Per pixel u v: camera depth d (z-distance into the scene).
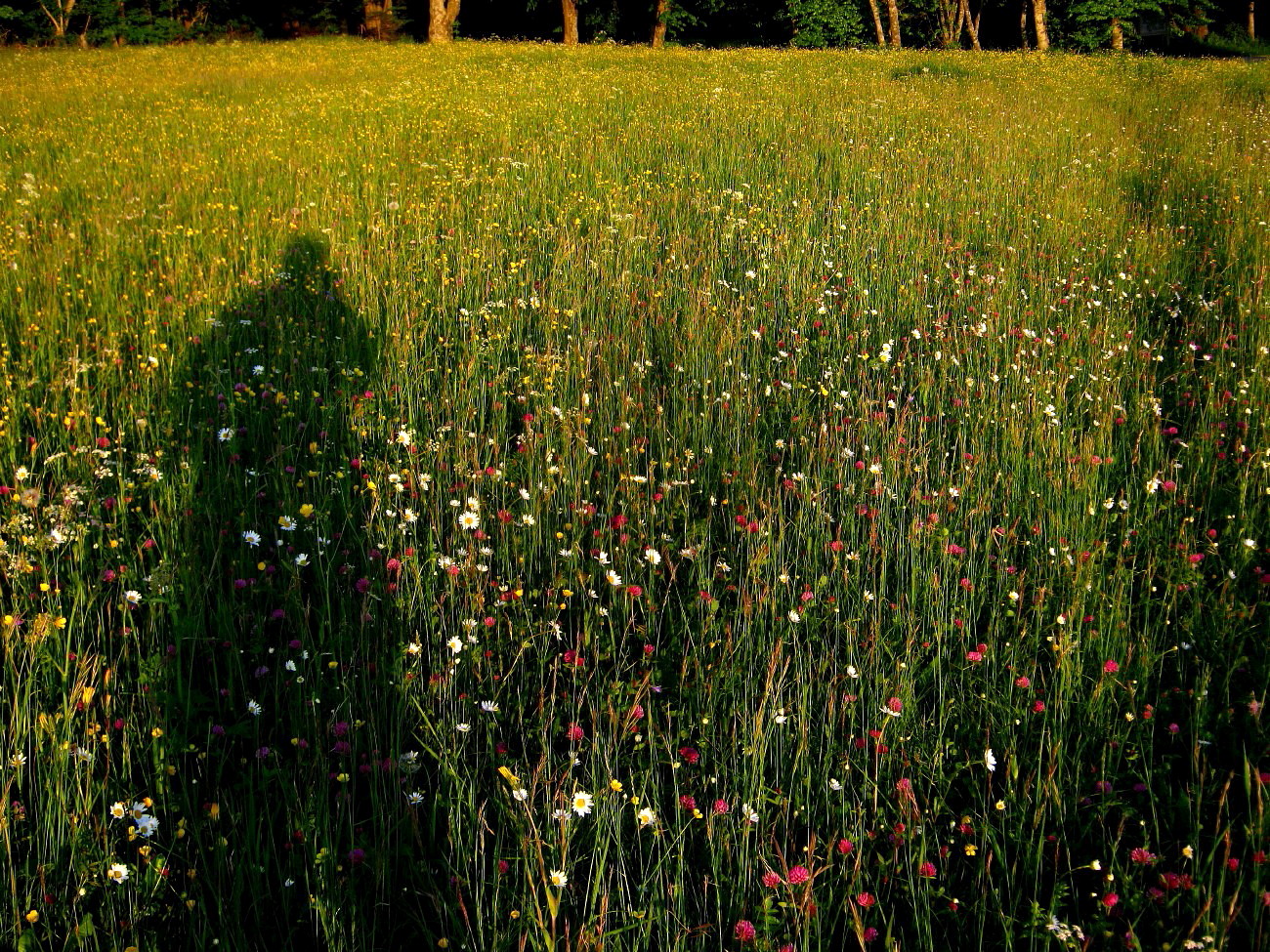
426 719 2.64
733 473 4.06
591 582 3.35
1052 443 4.21
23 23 36.78
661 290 6.15
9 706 2.61
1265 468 3.85
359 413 4.23
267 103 14.16
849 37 37.47
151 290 5.78
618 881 2.29
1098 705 2.77
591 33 42.47
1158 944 2.09
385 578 3.25
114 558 3.28
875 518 3.63
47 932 2.05
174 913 2.17
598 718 2.67
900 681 2.84
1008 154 10.74
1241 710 2.74
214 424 4.27
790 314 5.89
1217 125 13.43
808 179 9.51
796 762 2.57
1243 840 2.34
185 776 2.52
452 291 6.09
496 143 10.88
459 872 2.31
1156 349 5.50
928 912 2.14
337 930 2.10
